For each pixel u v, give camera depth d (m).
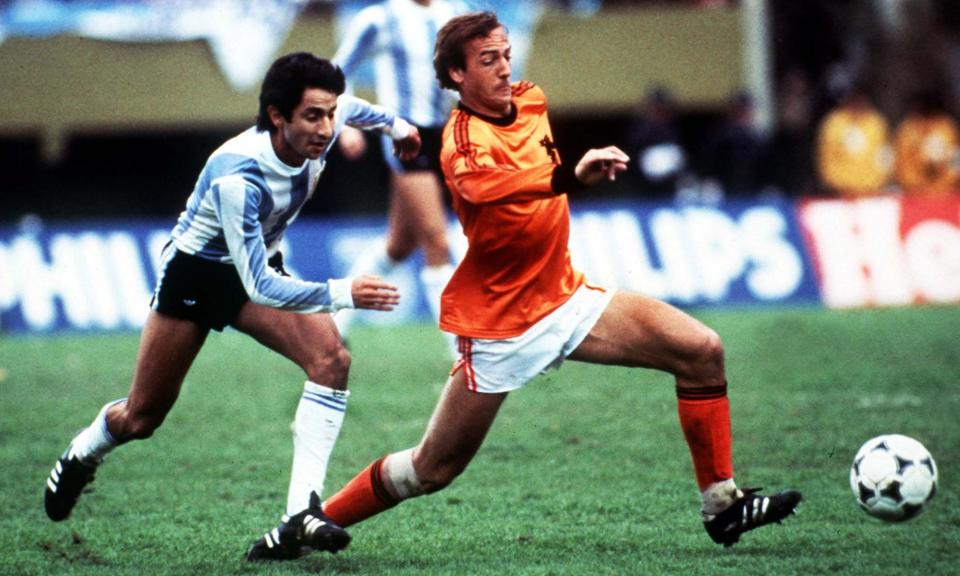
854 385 35.47
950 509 23.00
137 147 69.31
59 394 37.12
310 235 53.41
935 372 37.22
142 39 63.94
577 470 26.80
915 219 55.47
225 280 20.70
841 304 54.72
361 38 36.59
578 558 20.47
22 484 26.69
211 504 24.77
